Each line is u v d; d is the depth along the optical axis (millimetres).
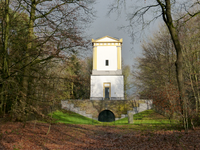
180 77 13562
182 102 12281
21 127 13453
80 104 32438
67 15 13031
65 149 10625
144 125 20750
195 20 20797
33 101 13930
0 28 12094
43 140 11648
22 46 13062
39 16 14375
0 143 9281
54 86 14617
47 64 15594
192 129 12867
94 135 15914
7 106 16000
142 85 37031
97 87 40000
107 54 41438
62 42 13188
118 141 13281
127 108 32219
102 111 33938
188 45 22562
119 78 40156
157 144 10594
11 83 11641
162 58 29500
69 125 20078
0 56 11734
